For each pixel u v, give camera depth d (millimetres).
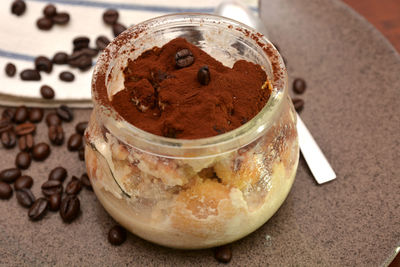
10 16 443
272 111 317
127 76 349
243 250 355
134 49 352
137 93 335
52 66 430
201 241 339
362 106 409
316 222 363
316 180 377
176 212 326
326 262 349
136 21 449
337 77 424
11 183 384
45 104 423
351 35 441
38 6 447
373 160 385
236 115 328
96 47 439
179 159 314
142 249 356
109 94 338
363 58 430
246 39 349
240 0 452
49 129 401
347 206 368
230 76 338
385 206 366
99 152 333
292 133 348
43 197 376
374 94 413
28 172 388
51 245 357
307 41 444
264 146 329
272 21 456
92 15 447
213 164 320
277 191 340
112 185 334
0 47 434
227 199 324
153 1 453
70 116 411
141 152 320
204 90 328
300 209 369
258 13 451
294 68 431
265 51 341
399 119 399
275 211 354
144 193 328
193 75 336
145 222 335
